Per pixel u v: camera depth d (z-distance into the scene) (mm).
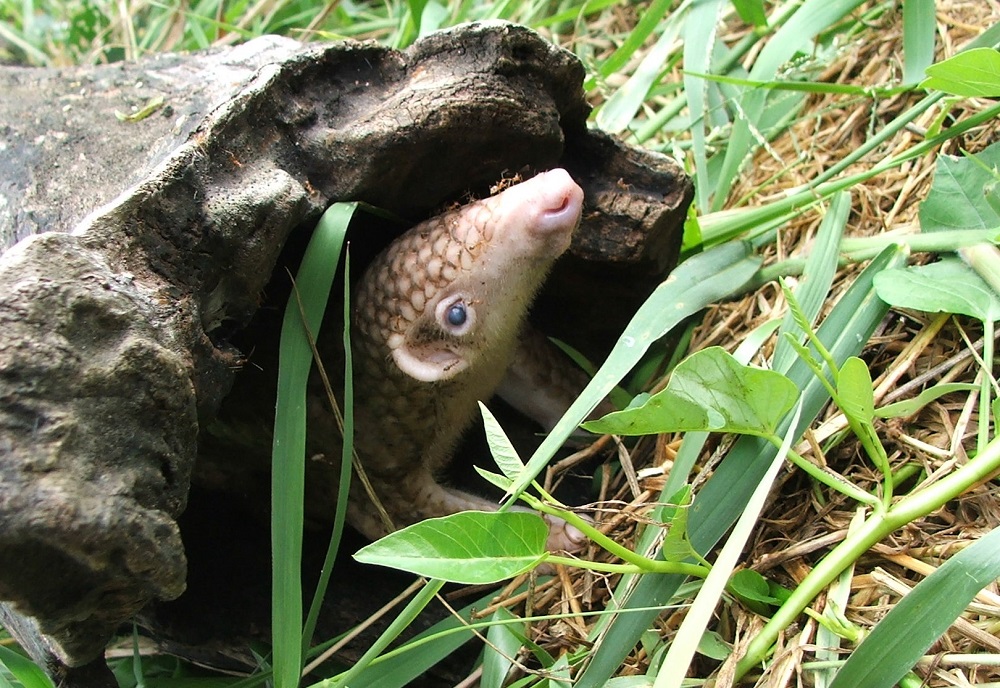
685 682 366
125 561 303
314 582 438
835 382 376
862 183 484
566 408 486
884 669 333
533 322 492
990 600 353
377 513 442
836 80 544
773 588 375
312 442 430
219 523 454
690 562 372
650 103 599
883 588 366
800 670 352
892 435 397
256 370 417
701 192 496
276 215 353
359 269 448
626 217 437
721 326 465
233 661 433
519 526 335
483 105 392
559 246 404
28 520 287
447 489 458
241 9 709
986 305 391
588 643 380
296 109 378
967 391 402
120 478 303
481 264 404
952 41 507
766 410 361
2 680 376
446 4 691
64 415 296
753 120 500
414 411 429
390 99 388
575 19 656
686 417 356
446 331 415
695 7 516
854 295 407
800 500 399
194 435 326
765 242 485
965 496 380
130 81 417
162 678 416
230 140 360
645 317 413
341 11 727
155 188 334
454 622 399
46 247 309
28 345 296
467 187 427
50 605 303
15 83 428
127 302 313
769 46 497
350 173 382
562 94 417
